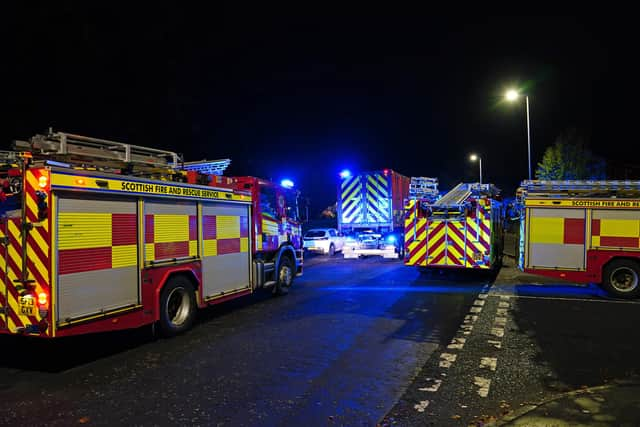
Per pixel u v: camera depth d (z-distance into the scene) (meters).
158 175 7.21
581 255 10.77
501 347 6.50
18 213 5.63
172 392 4.94
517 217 12.24
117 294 6.23
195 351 6.44
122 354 6.34
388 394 4.84
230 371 5.59
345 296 10.67
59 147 6.66
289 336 7.18
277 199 10.72
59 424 4.20
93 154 7.02
